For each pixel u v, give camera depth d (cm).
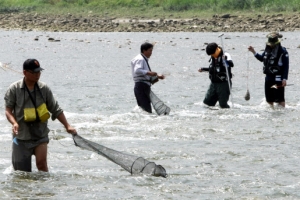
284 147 3622
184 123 4394
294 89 6206
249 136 3956
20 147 2873
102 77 7175
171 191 2733
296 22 14925
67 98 5606
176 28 15038
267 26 14750
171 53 10044
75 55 9838
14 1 18625
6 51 10312
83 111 4966
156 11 17088
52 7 18000
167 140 3822
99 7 17750
